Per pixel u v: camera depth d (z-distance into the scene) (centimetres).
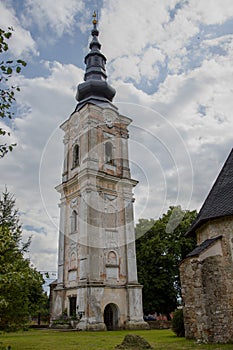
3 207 1355
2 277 848
